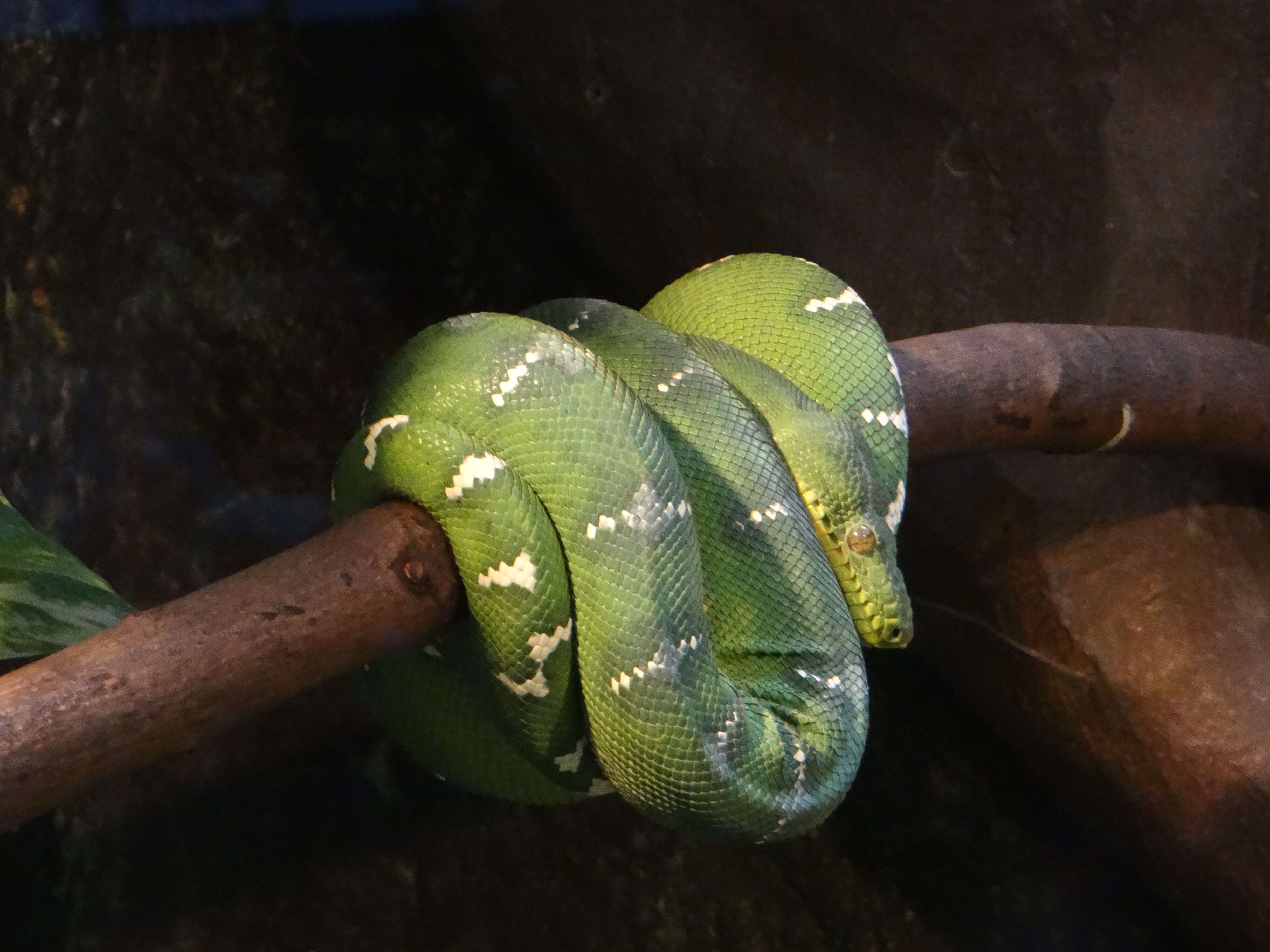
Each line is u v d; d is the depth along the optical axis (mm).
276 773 821
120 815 797
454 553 550
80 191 829
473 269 905
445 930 825
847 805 879
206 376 841
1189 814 762
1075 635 782
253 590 534
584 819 854
